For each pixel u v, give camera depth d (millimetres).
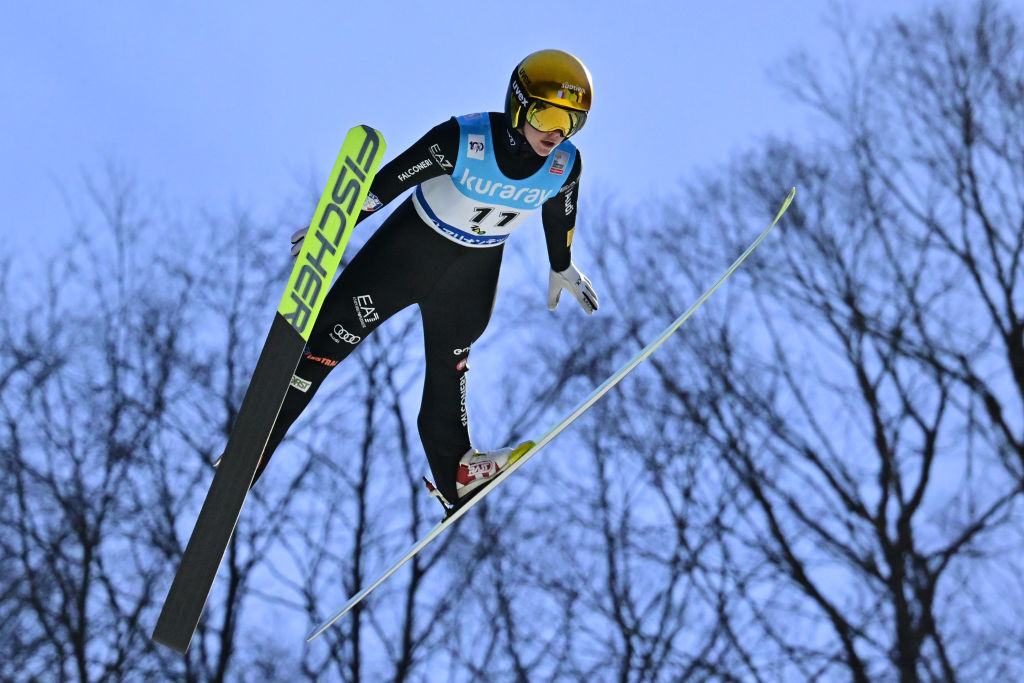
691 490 47281
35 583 40938
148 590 42500
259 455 11570
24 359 45625
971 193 52969
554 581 43938
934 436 47094
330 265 11570
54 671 40281
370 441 46062
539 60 11836
